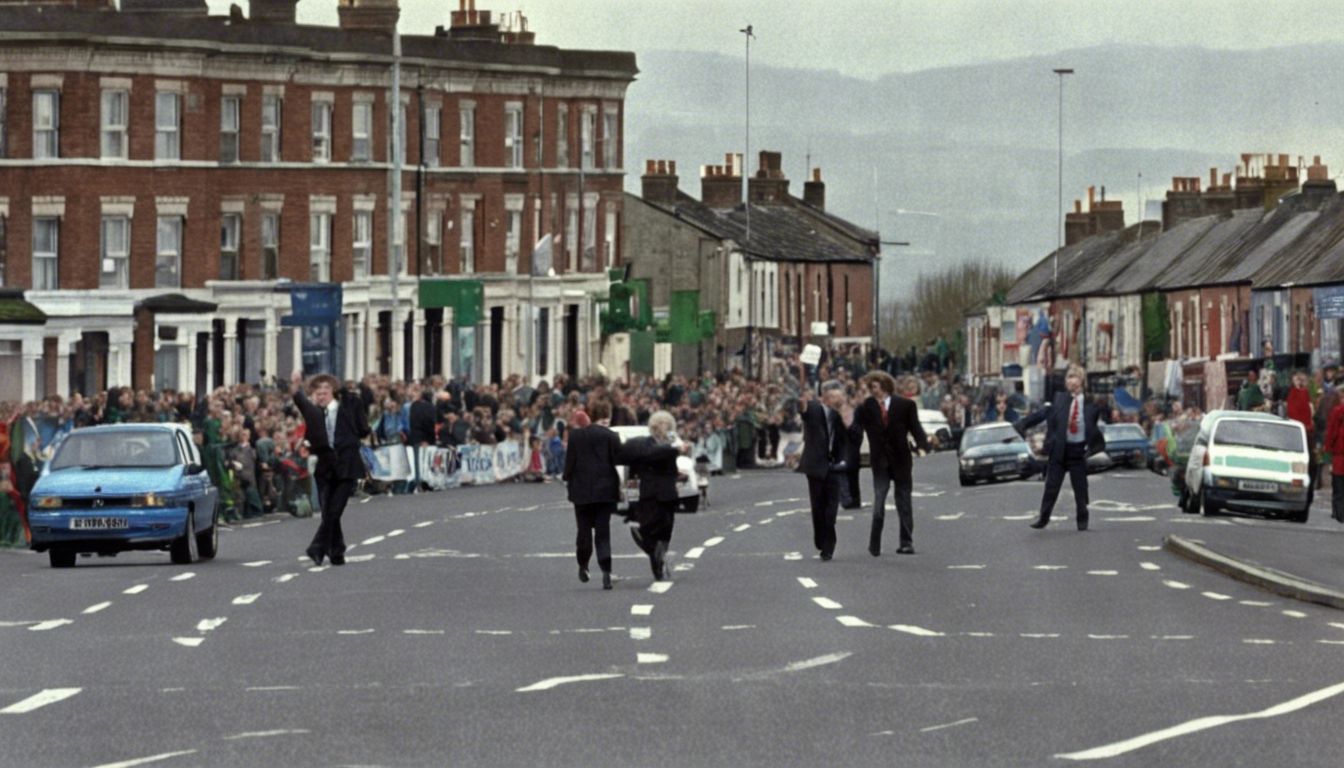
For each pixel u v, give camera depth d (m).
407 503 59.12
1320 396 61.50
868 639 24.39
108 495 37.34
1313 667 21.98
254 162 91.94
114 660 23.22
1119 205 174.25
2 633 26.02
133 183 86.75
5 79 84.75
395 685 20.88
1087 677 21.19
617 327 113.19
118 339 86.06
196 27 88.69
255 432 55.72
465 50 103.94
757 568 34.75
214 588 32.00
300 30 93.88
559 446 76.00
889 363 147.75
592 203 114.81
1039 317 154.12
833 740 17.41
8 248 84.62
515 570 35.09
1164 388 110.31
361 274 97.44
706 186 159.62
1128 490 64.00
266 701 19.91
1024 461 71.94
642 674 21.50
